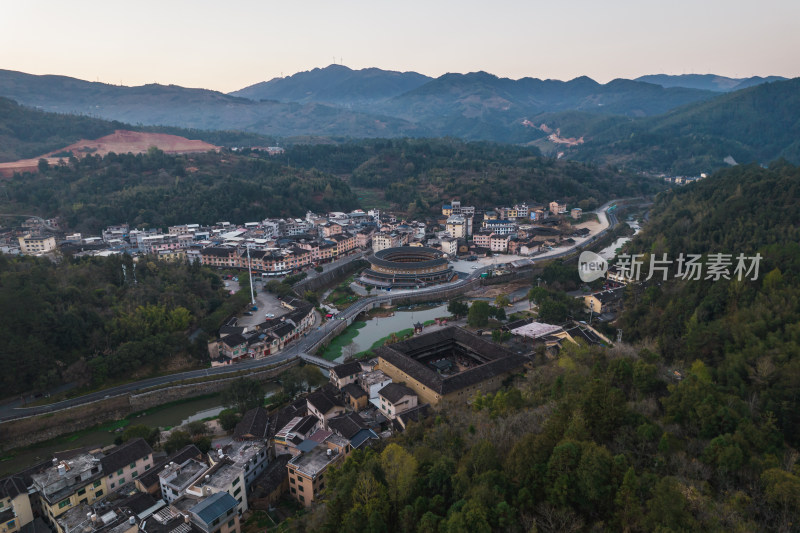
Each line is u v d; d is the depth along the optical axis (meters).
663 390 101.19
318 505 88.50
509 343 176.25
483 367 145.38
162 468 105.31
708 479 71.00
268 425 123.75
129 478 106.06
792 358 109.19
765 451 78.62
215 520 85.38
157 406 149.75
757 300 139.50
